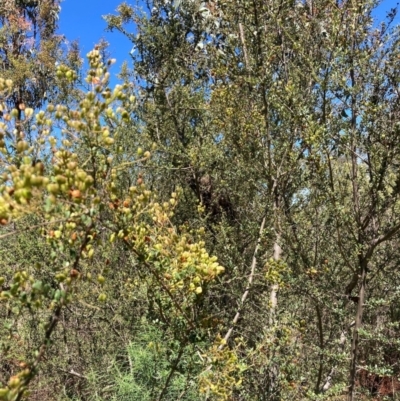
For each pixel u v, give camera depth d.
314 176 3.75
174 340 2.43
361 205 3.59
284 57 4.29
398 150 3.12
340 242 3.48
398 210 3.56
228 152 5.55
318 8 3.86
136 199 1.98
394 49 3.18
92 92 1.60
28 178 1.33
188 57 6.11
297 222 4.12
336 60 3.26
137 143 5.21
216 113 5.22
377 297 4.20
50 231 1.59
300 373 4.13
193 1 5.88
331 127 3.34
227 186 5.36
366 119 3.16
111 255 3.92
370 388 4.48
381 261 4.13
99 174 1.72
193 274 2.18
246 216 5.27
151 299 2.34
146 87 6.18
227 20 4.55
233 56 4.43
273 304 4.15
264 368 3.71
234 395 3.82
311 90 4.01
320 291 3.72
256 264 4.67
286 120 4.06
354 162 3.41
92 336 4.53
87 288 3.58
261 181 4.80
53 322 1.56
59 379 4.20
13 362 3.28
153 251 2.05
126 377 3.59
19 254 3.93
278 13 3.93
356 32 3.27
